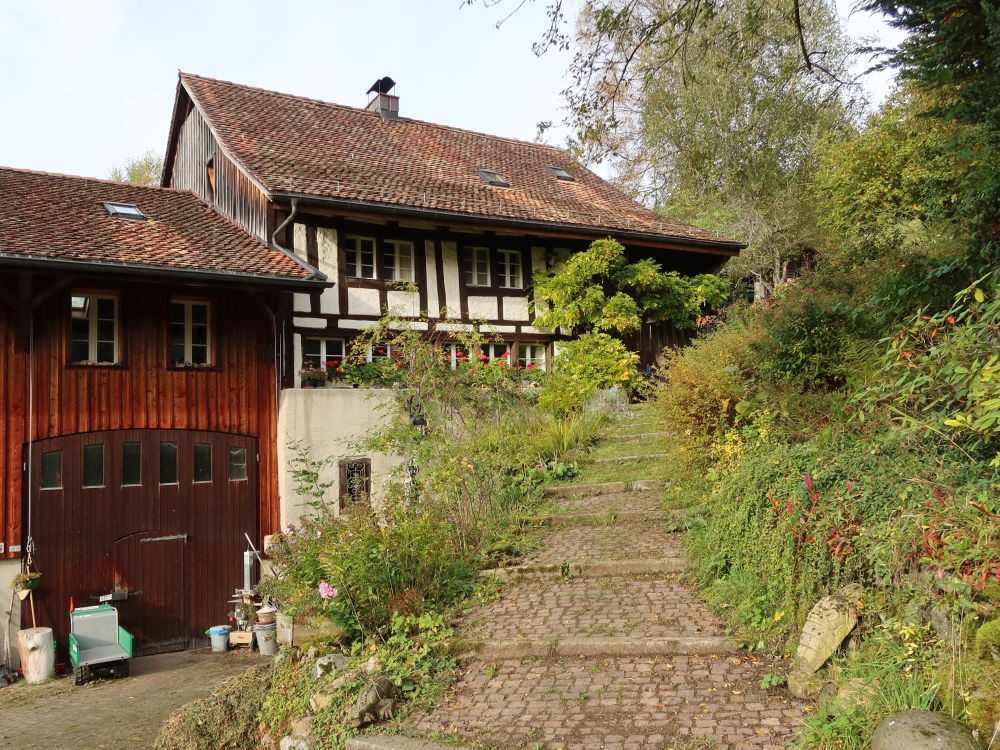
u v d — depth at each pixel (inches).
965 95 208.5
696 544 247.0
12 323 389.1
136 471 420.8
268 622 401.4
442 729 169.5
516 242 595.8
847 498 184.5
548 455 405.1
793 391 276.8
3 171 496.7
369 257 537.3
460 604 240.1
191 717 215.9
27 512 388.8
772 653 179.9
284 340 476.1
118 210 481.1
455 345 545.0
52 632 384.8
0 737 277.0
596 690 177.3
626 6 261.7
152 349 428.8
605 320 577.9
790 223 835.4
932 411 184.5
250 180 509.4
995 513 140.5
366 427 476.1
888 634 157.9
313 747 176.9
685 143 845.8
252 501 453.7
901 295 214.7
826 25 579.8
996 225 208.4
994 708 124.5
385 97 701.9
